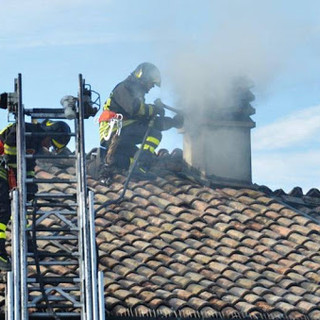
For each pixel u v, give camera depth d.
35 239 20.48
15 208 20.34
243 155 29.20
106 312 20.72
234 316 21.66
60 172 27.45
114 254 23.42
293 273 24.22
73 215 23.00
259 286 23.17
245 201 28.09
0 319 20.19
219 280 23.12
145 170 28.52
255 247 25.36
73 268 22.30
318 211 29.17
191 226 25.73
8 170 21.95
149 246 24.09
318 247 25.86
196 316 21.27
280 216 27.42
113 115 27.58
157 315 20.95
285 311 22.28
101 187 27.42
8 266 21.28
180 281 22.55
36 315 19.95
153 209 26.44
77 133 21.69
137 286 21.92
